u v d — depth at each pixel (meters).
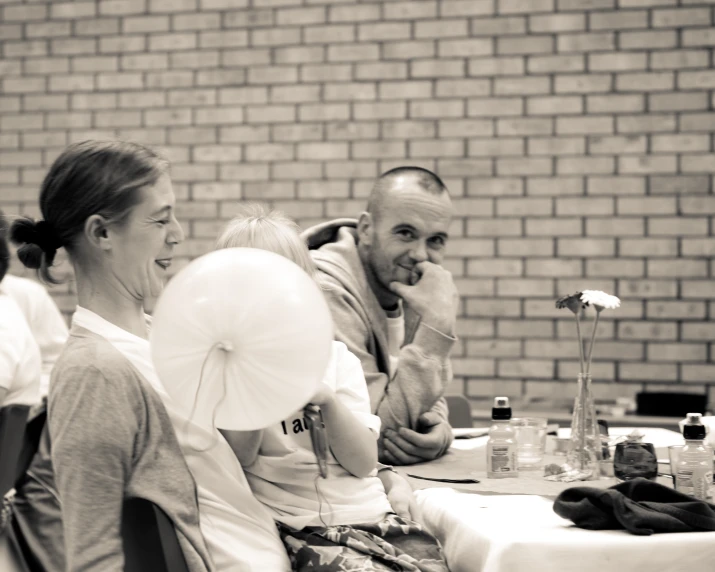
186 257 9.37
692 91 8.56
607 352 8.69
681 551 3.03
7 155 9.64
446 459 4.62
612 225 8.69
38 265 2.99
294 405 2.63
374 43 9.05
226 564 2.99
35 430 4.76
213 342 2.57
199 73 9.33
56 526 4.45
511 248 8.86
